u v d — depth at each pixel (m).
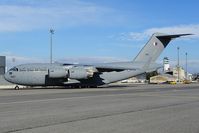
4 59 92.50
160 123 14.78
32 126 13.91
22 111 19.66
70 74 58.88
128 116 17.30
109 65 62.09
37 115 17.66
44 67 58.75
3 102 26.23
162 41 63.47
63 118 16.42
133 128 13.41
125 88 57.47
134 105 23.50
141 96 33.78
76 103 25.27
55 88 60.00
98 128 13.41
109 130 12.93
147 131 12.71
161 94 37.56
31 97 32.44
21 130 12.95
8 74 57.75
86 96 33.78
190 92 42.44
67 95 35.62
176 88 57.28
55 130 12.93
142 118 16.50
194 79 160.88
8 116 17.22
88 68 59.84
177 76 142.00
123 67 61.28
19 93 40.56
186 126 13.91
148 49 63.44
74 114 18.09
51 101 27.27
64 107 22.11
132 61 63.72
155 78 127.81
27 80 58.09
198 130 12.91
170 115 17.73
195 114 18.17
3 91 47.12
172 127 13.66
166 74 142.88
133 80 133.00
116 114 18.14
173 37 62.78
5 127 13.65
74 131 12.70
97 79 61.97
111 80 62.81
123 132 12.50
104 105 23.55
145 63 63.44
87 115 17.66
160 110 20.23
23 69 57.91
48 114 18.11
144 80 133.88
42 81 58.69
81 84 61.31
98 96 33.72
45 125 14.19
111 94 37.41
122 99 29.44
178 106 22.84
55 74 57.84
